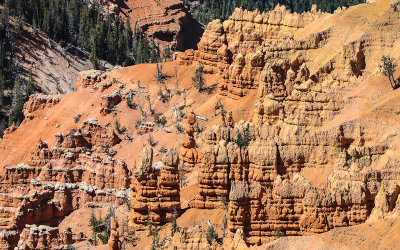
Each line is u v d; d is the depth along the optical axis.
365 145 141.88
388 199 117.94
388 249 106.31
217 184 139.38
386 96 155.25
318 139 137.88
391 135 139.75
